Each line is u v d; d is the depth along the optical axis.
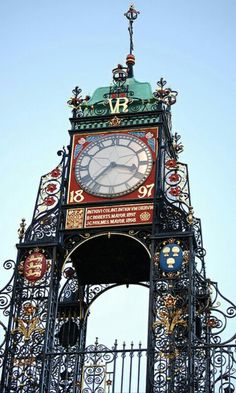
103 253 29.58
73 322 29.58
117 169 29.08
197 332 27.30
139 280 30.25
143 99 30.28
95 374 26.28
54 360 26.50
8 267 27.84
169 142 30.28
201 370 25.56
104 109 30.39
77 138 29.94
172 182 28.59
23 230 28.39
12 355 26.39
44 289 27.33
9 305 27.20
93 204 28.56
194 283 27.16
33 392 25.72
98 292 30.19
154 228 27.67
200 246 28.30
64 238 28.31
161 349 25.73
